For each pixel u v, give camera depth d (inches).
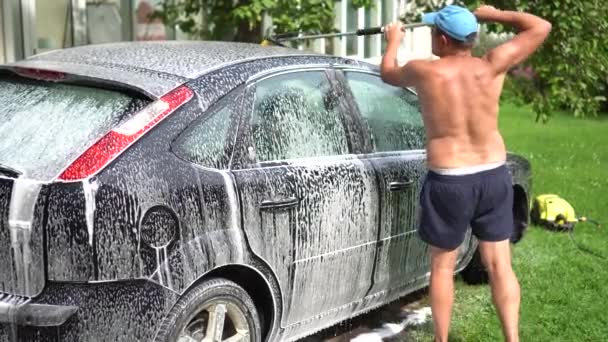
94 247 123.0
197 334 140.7
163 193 130.6
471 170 161.3
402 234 184.4
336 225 163.2
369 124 182.1
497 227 167.5
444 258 168.7
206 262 135.7
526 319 200.4
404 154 189.5
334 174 163.5
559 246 266.1
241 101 149.5
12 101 144.1
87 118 135.3
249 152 148.2
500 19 168.4
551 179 385.4
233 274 146.8
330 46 458.6
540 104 315.0
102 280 124.0
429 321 201.0
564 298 215.6
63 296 123.3
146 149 131.6
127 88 138.1
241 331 147.6
